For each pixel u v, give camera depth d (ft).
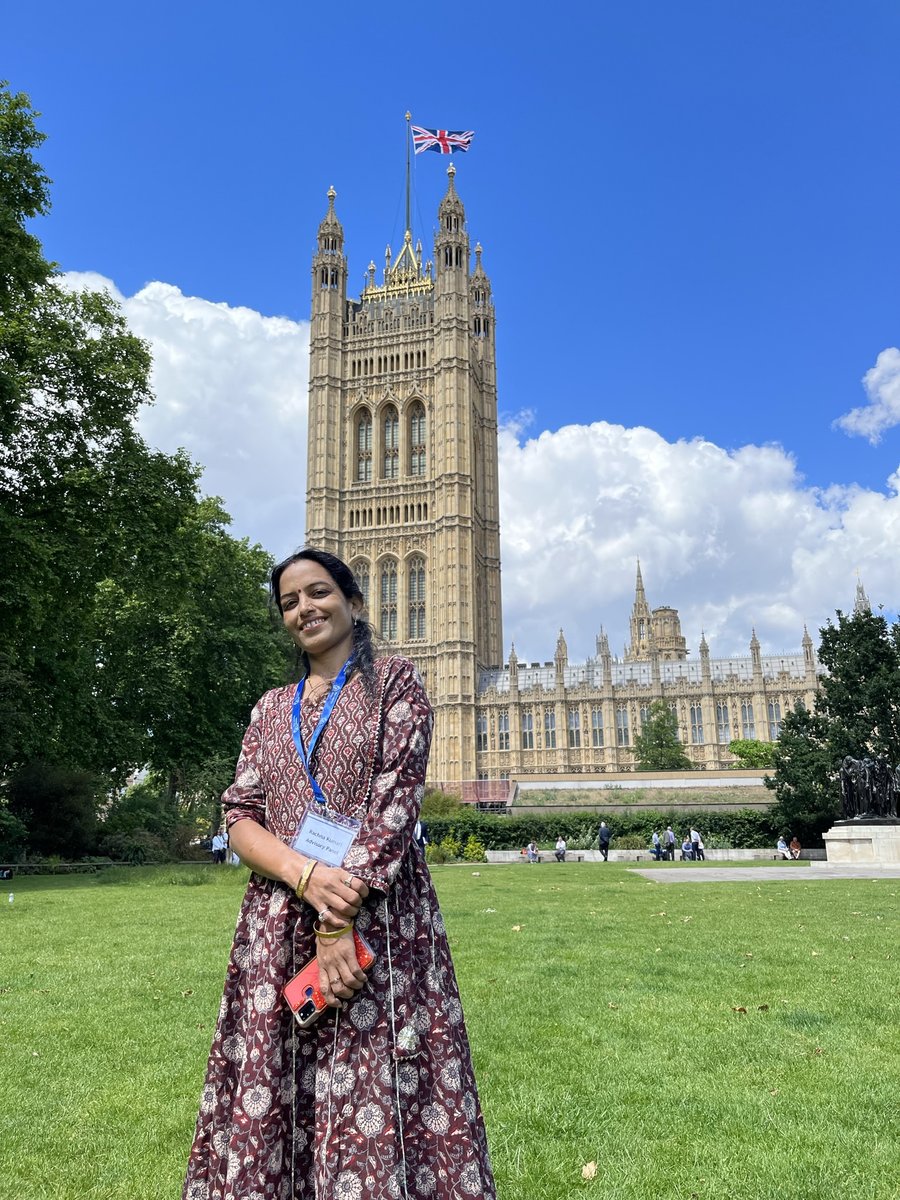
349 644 10.64
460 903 58.13
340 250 410.72
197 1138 8.75
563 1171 14.67
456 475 373.81
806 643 359.25
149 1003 26.96
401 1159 7.93
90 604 103.76
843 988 27.96
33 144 95.14
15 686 107.45
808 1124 16.60
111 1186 14.42
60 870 121.49
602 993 27.25
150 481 99.76
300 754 9.64
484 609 408.67
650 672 375.25
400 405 392.06
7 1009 26.21
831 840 112.88
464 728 353.51
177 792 181.27
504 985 28.48
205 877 94.79
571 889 71.77
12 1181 14.56
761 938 39.40
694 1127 16.53
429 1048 8.63
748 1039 22.08
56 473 94.99
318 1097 8.21
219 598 169.17
